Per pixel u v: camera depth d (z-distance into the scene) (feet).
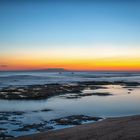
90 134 43.98
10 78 425.69
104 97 140.67
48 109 97.76
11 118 78.38
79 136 43.47
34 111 92.99
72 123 69.51
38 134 49.80
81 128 51.19
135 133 40.96
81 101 122.62
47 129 62.28
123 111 92.12
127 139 37.76
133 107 102.47
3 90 167.84
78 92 166.61
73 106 105.70
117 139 38.50
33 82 289.74
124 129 45.03
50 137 45.47
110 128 47.47
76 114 85.92
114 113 87.81
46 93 148.87
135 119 57.11
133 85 246.27
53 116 82.07
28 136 49.16
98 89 197.06
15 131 60.85
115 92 171.32
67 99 131.23
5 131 60.80
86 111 92.32
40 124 68.49
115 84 256.32
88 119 75.00
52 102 119.65
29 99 130.72
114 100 126.62
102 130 46.26
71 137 43.50
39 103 116.16
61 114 86.17
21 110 95.50
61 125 67.21
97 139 39.96
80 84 242.78
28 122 71.92
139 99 131.13
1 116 81.76
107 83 264.11
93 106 105.50
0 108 100.89
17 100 127.44
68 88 188.96
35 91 159.12
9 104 113.19
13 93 149.28
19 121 73.46
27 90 165.89
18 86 212.02
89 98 135.54
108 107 102.42
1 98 132.98
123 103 115.03
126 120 56.65
